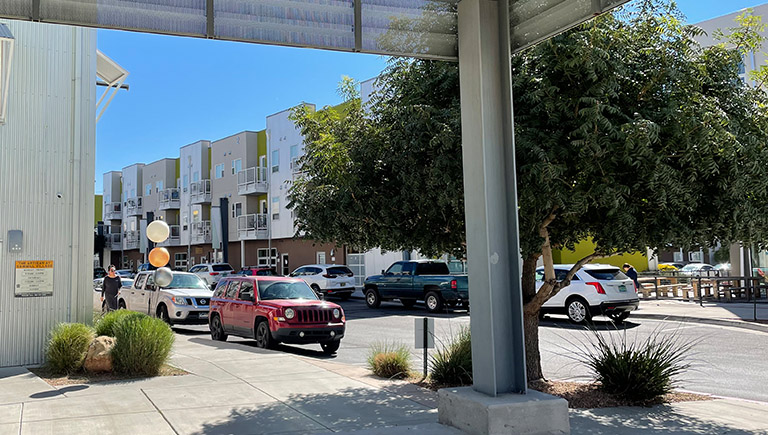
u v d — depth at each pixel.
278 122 40.03
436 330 14.72
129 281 25.83
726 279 21.14
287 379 8.72
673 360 7.83
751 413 6.70
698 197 6.48
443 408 5.95
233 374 9.11
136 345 8.96
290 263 39.09
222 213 44.19
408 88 7.66
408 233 7.85
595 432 5.88
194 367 9.73
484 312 5.72
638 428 6.04
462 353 8.46
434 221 7.68
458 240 7.76
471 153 5.92
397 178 7.39
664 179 5.96
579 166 6.31
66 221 10.38
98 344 9.20
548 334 14.23
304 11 5.80
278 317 11.94
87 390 7.89
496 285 5.73
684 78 6.49
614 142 6.09
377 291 22.95
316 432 5.86
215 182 46.75
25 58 10.19
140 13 5.25
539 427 5.36
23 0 4.92
